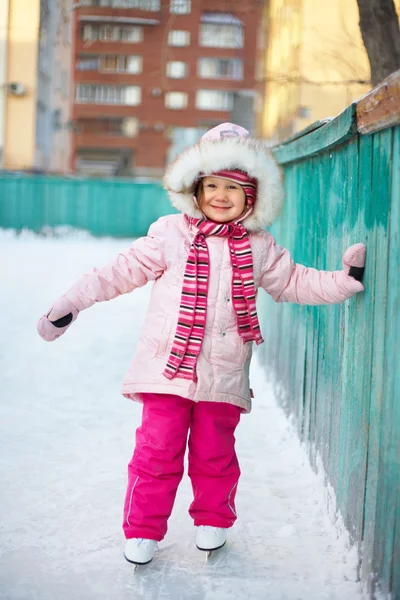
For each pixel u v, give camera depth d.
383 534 2.14
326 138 2.94
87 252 13.72
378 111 2.09
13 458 3.37
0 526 2.71
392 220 2.06
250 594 2.29
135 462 2.47
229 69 47.47
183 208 2.48
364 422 2.36
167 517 2.48
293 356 3.93
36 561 2.47
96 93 48.34
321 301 2.46
